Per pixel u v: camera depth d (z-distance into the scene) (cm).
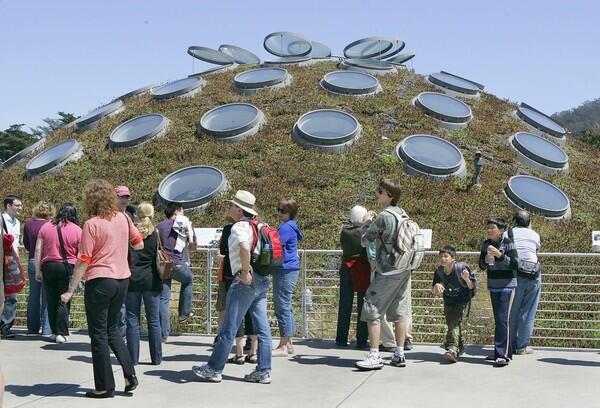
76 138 2648
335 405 688
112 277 708
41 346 1005
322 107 2561
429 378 810
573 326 1159
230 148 2300
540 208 1980
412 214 1923
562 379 807
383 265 836
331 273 1549
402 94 2767
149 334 873
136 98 3011
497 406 689
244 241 752
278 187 2055
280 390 751
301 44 3569
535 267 934
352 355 947
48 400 705
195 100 2756
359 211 988
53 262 1001
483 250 891
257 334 789
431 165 2141
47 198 2184
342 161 2183
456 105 2678
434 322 1184
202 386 766
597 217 2062
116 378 812
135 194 2114
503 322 877
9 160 2803
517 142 2411
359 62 3162
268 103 2645
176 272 1063
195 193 2031
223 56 3359
